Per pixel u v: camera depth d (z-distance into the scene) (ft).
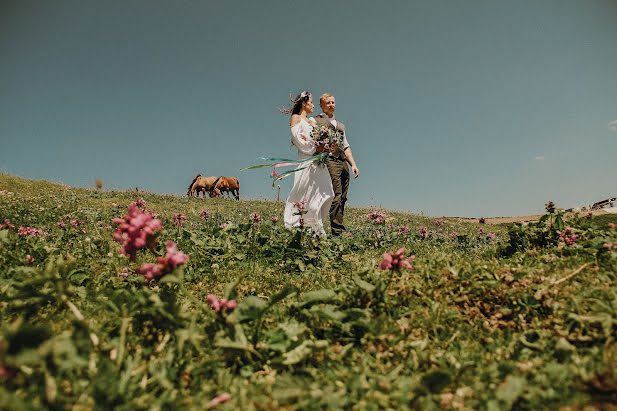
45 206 35.35
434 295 9.45
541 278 9.68
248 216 39.09
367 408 5.39
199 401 5.50
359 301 8.50
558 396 5.40
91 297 9.49
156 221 8.17
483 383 6.09
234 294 7.45
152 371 5.99
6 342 4.48
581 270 10.18
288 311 9.01
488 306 9.07
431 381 5.84
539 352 7.06
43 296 8.44
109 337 7.16
